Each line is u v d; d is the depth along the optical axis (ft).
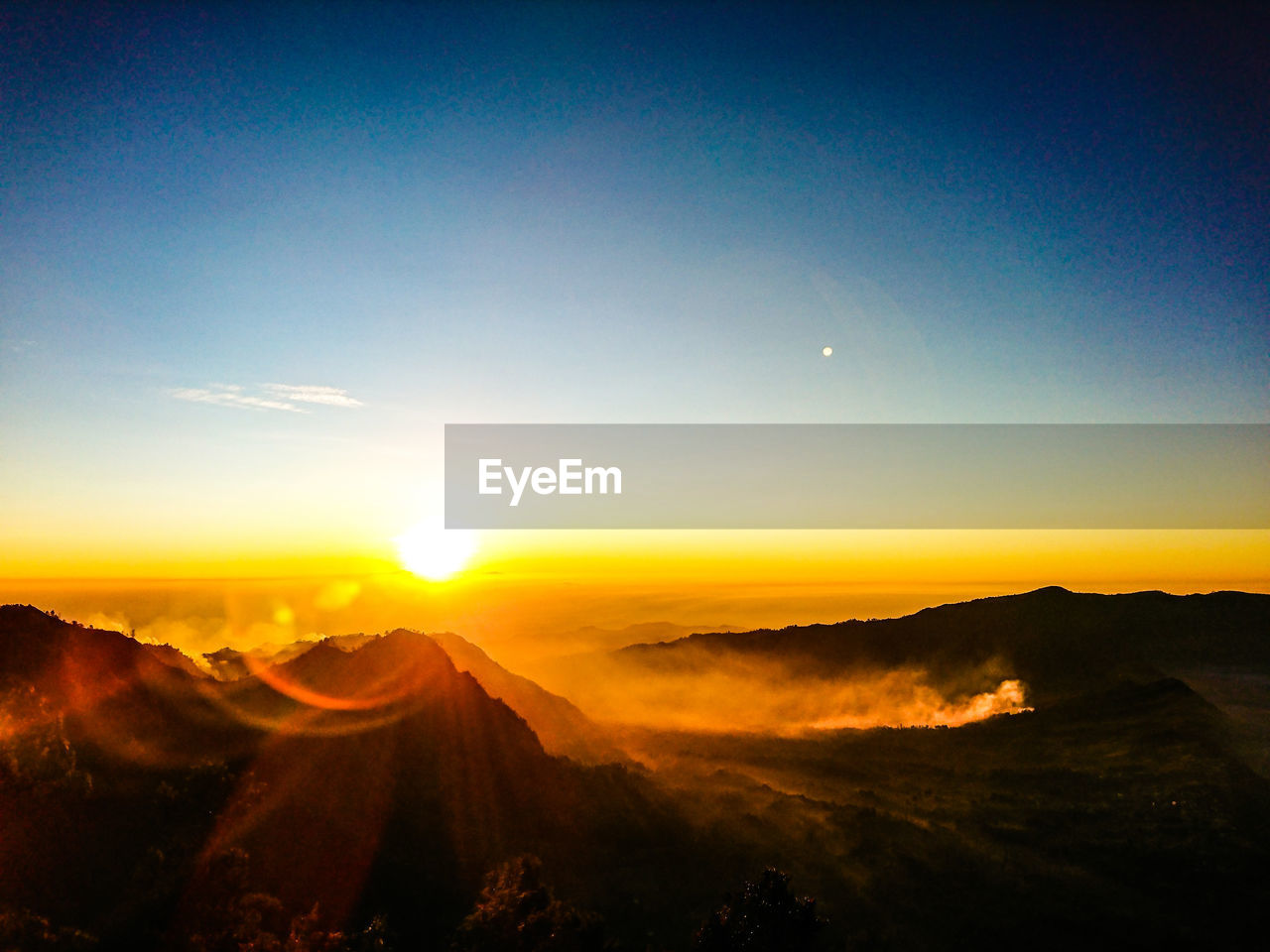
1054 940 84.43
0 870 63.41
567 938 66.54
